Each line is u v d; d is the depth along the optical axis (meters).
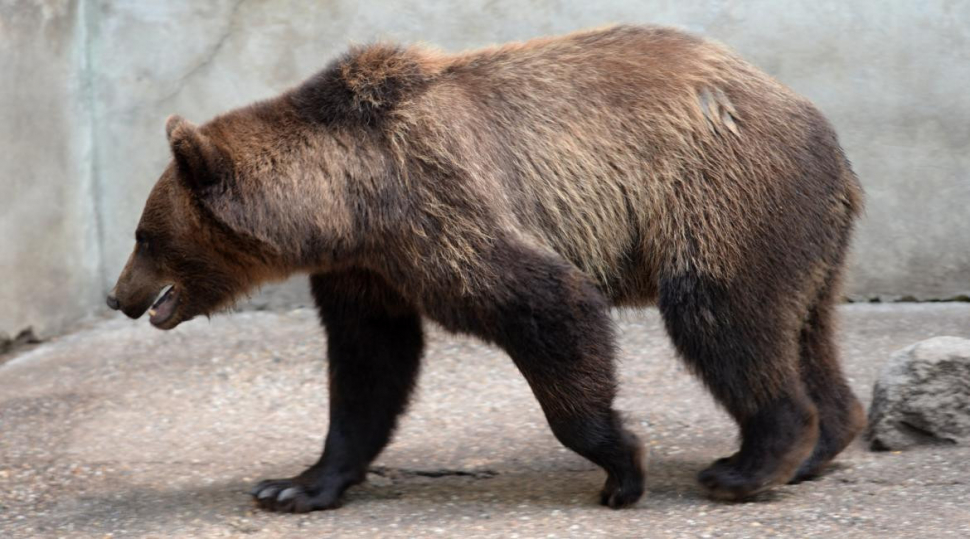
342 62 10.02
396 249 9.55
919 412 10.97
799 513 9.43
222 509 10.31
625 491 9.73
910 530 8.80
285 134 9.81
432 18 15.92
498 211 9.48
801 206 9.87
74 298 16.23
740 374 9.83
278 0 15.95
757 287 9.76
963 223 15.72
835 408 10.61
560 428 9.63
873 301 15.98
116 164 16.47
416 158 9.52
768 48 15.66
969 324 14.95
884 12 15.46
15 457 12.08
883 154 15.71
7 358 15.32
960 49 15.43
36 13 15.41
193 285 10.09
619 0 15.76
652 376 13.78
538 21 15.84
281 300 16.55
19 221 15.38
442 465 11.38
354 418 10.49
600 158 9.89
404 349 10.60
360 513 10.05
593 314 9.45
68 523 10.20
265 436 12.52
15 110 15.23
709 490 9.91
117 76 16.27
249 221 9.62
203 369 14.64
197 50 16.14
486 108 9.84
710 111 9.89
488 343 9.73
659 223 9.89
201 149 9.45
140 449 12.22
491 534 9.23
